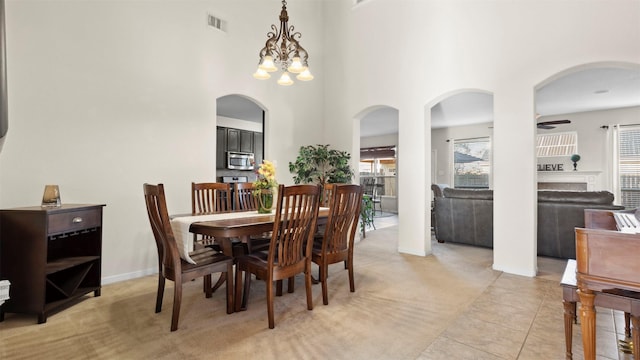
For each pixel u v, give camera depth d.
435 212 5.01
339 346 1.86
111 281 3.04
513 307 2.45
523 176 3.31
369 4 4.73
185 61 3.61
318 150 4.87
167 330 2.05
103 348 1.83
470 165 8.59
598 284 1.41
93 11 2.95
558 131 7.47
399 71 4.36
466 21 3.75
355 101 4.89
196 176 3.68
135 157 3.21
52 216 2.24
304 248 2.50
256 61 4.38
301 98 5.01
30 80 2.60
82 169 2.88
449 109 6.70
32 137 2.61
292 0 4.89
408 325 2.14
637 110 6.57
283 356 1.75
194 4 3.71
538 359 1.73
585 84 5.09
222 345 1.87
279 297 2.66
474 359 1.73
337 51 5.17
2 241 2.21
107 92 3.03
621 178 6.74
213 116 3.87
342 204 2.58
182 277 2.10
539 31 3.25
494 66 3.53
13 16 2.52
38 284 2.17
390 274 3.31
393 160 9.64
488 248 4.55
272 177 2.88
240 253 2.74
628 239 1.33
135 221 3.21
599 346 1.89
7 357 1.74
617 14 2.84
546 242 4.00
